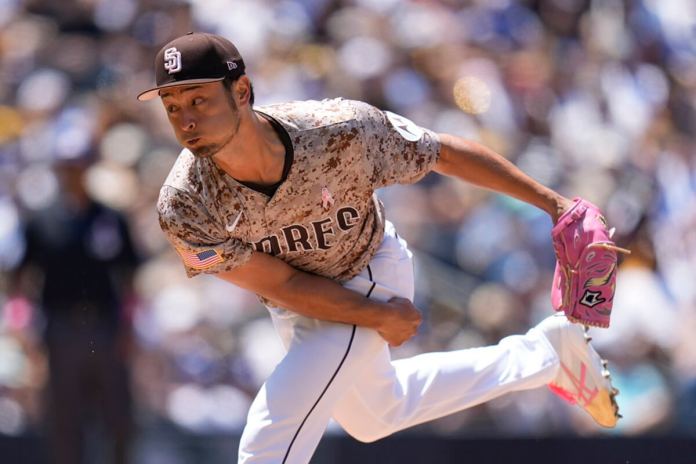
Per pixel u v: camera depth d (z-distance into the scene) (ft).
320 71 109.70
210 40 37.60
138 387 83.15
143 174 97.04
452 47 114.11
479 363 47.44
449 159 43.21
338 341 43.45
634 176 104.63
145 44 113.91
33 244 77.30
